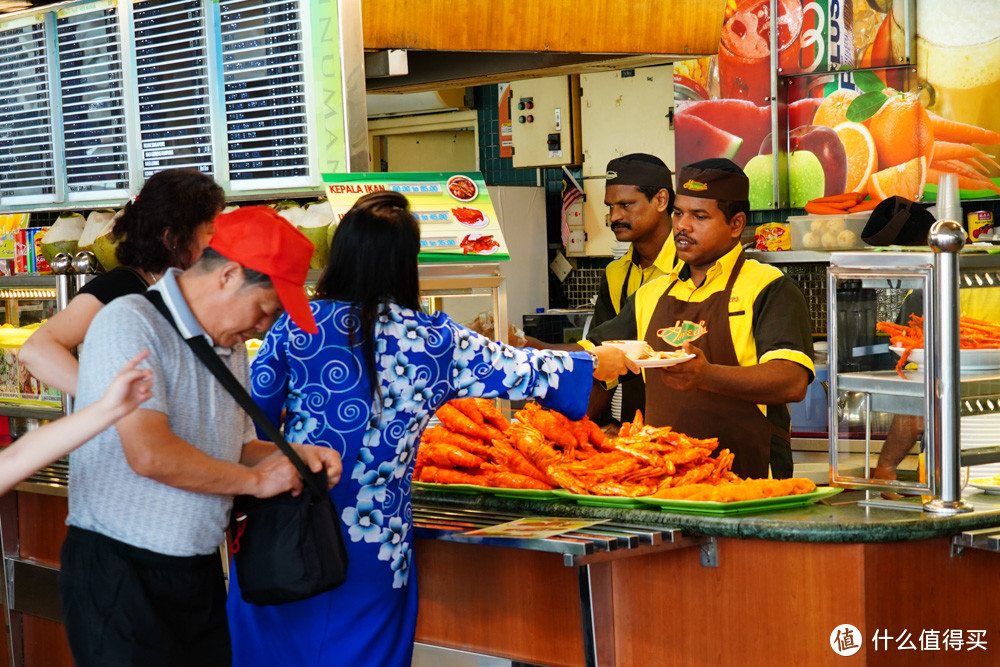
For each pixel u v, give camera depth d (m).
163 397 2.24
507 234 7.08
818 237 5.66
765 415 3.73
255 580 2.45
